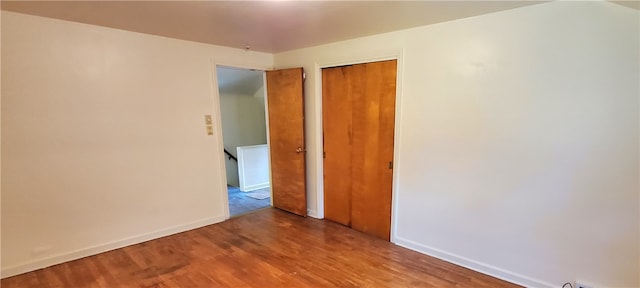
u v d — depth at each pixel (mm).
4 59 2248
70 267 2562
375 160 3115
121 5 2043
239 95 6211
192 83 3256
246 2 1969
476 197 2441
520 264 2289
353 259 2715
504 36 2166
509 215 2299
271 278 2408
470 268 2537
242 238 3180
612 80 1827
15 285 2295
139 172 2990
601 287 1999
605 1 1788
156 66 2984
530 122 2131
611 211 1916
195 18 2348
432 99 2582
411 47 2652
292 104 3688
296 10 2133
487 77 2273
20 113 2344
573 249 2070
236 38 3053
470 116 2393
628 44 1761
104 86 2705
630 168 1834
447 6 2047
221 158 3588
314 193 3805
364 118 3148
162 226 3197
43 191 2496
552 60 2004
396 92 2816
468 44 2332
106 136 2762
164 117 3092
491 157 2328
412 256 2764
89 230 2750
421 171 2740
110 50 2703
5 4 2045
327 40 3148
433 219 2719
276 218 3805
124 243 2955
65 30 2467
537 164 2141
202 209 3494
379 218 3172
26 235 2451
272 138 4059
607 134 1876
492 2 1965
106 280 2373
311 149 3746
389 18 2336
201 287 2285
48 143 2482
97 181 2754
